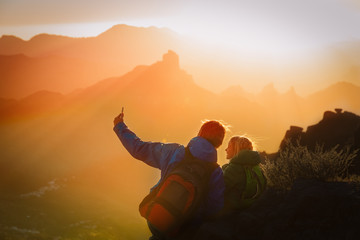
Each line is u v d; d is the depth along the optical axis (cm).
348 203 341
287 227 338
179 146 326
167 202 293
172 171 312
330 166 480
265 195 439
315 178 465
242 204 375
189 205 297
